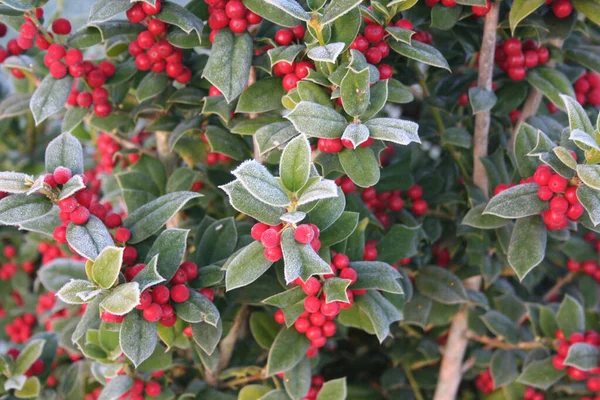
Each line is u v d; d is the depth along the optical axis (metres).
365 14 0.66
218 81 0.65
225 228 0.69
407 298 0.72
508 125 0.80
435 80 0.78
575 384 0.77
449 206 0.81
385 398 0.87
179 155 0.81
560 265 0.88
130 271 0.62
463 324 0.80
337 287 0.62
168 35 0.69
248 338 0.81
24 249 0.97
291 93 0.65
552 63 0.74
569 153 0.62
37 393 0.73
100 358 0.70
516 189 0.64
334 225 0.63
